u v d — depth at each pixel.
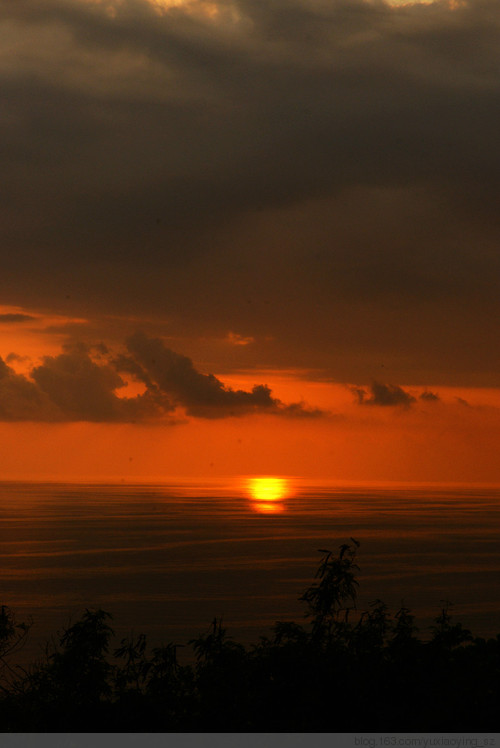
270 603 135.38
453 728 14.70
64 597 142.50
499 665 15.70
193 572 182.88
